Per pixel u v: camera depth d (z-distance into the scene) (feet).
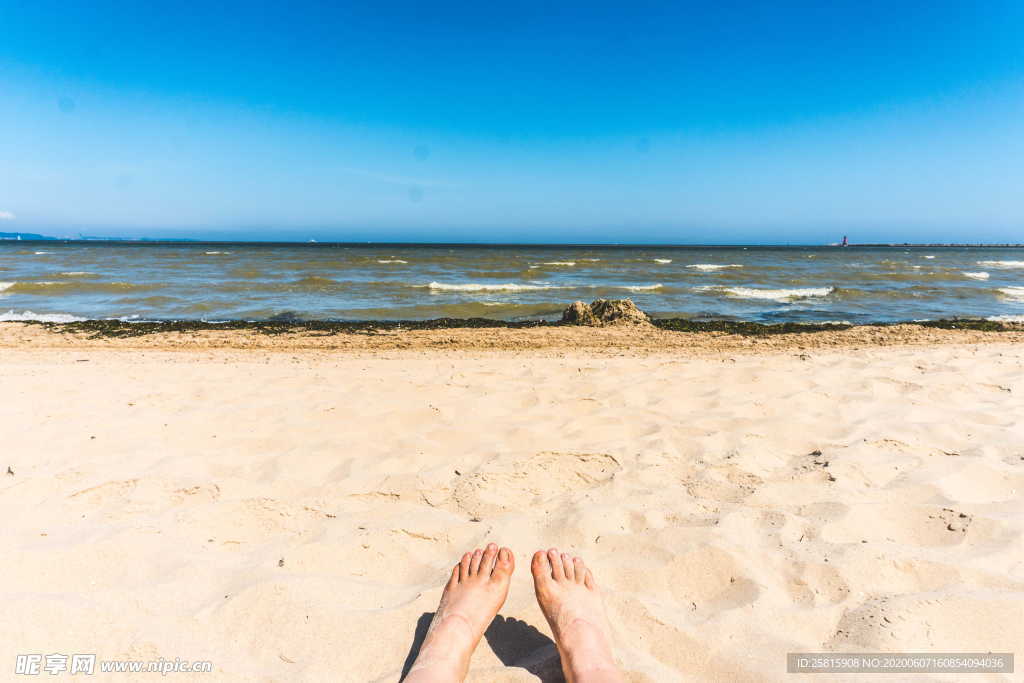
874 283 76.28
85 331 32.37
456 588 6.44
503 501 8.88
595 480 9.72
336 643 5.78
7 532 7.57
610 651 5.52
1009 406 13.35
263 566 6.95
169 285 61.98
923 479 9.00
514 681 5.33
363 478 9.58
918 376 16.71
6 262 108.68
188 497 8.84
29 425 12.31
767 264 135.13
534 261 138.41
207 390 15.62
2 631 5.56
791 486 9.03
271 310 46.01
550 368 19.20
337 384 16.38
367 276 81.61
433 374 17.94
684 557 6.98
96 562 6.88
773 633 5.77
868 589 6.37
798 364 19.61
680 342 29.37
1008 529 7.31
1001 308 50.03
